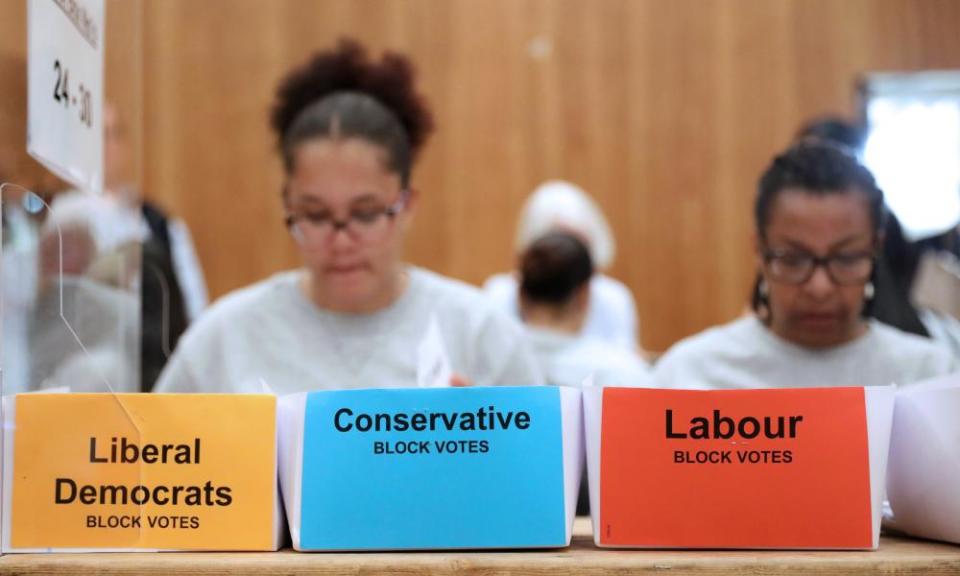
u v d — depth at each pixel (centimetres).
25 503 80
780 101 379
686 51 381
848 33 379
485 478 81
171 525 81
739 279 375
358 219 127
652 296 376
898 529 92
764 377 136
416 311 134
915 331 149
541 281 186
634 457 83
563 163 377
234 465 81
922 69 376
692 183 378
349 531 80
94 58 100
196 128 371
